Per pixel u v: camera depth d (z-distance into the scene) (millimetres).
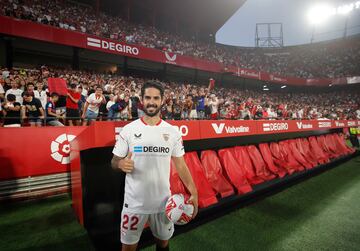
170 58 18578
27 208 3418
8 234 2652
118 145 1645
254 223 2867
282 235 2592
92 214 2564
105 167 2682
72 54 16766
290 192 4004
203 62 21094
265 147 4492
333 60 32031
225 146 3830
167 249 1806
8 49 14031
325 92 32031
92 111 5914
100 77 15156
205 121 3000
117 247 2328
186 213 1560
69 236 2609
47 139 4156
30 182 3854
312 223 2873
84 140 2354
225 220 2949
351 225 2820
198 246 2361
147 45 19531
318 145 5965
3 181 3643
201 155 3438
